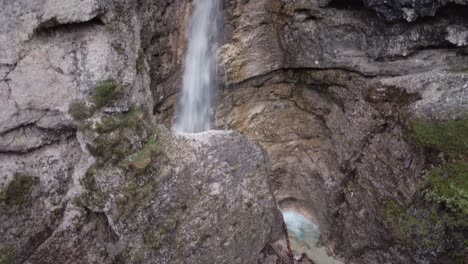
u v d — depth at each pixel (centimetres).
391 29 521
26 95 392
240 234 526
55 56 394
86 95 408
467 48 514
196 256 493
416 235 481
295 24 581
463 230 436
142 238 459
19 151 414
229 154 524
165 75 547
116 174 435
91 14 390
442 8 495
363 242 580
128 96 430
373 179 546
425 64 532
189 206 485
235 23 588
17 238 420
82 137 421
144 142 453
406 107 502
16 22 368
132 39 439
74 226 444
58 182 436
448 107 479
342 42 564
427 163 476
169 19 523
